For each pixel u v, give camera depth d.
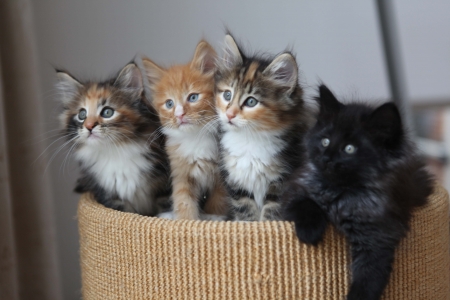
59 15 0.88
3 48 0.78
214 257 0.58
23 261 0.81
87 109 0.71
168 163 0.73
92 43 0.89
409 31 0.95
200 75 0.72
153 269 0.59
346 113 0.60
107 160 0.71
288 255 0.58
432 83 0.97
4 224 0.73
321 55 0.95
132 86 0.72
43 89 0.88
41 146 0.82
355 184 0.58
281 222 0.58
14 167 0.80
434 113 0.97
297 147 0.67
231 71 0.69
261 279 0.57
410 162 0.61
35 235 0.81
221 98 0.68
